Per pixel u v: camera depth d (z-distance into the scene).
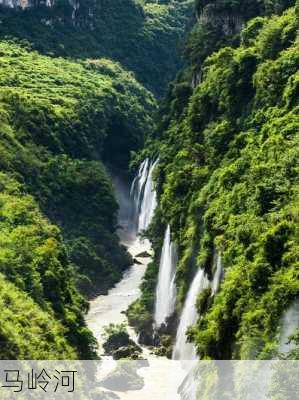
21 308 69.31
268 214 59.09
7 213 89.69
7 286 71.69
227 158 77.62
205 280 74.25
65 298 81.94
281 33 83.81
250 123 77.94
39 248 83.56
